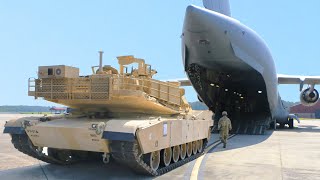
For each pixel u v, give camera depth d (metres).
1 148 15.08
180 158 11.59
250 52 18.88
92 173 9.71
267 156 13.30
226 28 17.11
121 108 10.49
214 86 23.47
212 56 18.45
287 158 12.78
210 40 17.27
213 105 25.02
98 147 8.59
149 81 10.59
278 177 9.37
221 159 12.52
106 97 9.26
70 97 9.61
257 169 10.52
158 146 9.23
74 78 9.59
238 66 19.47
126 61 11.19
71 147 9.13
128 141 8.03
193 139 12.27
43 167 10.56
